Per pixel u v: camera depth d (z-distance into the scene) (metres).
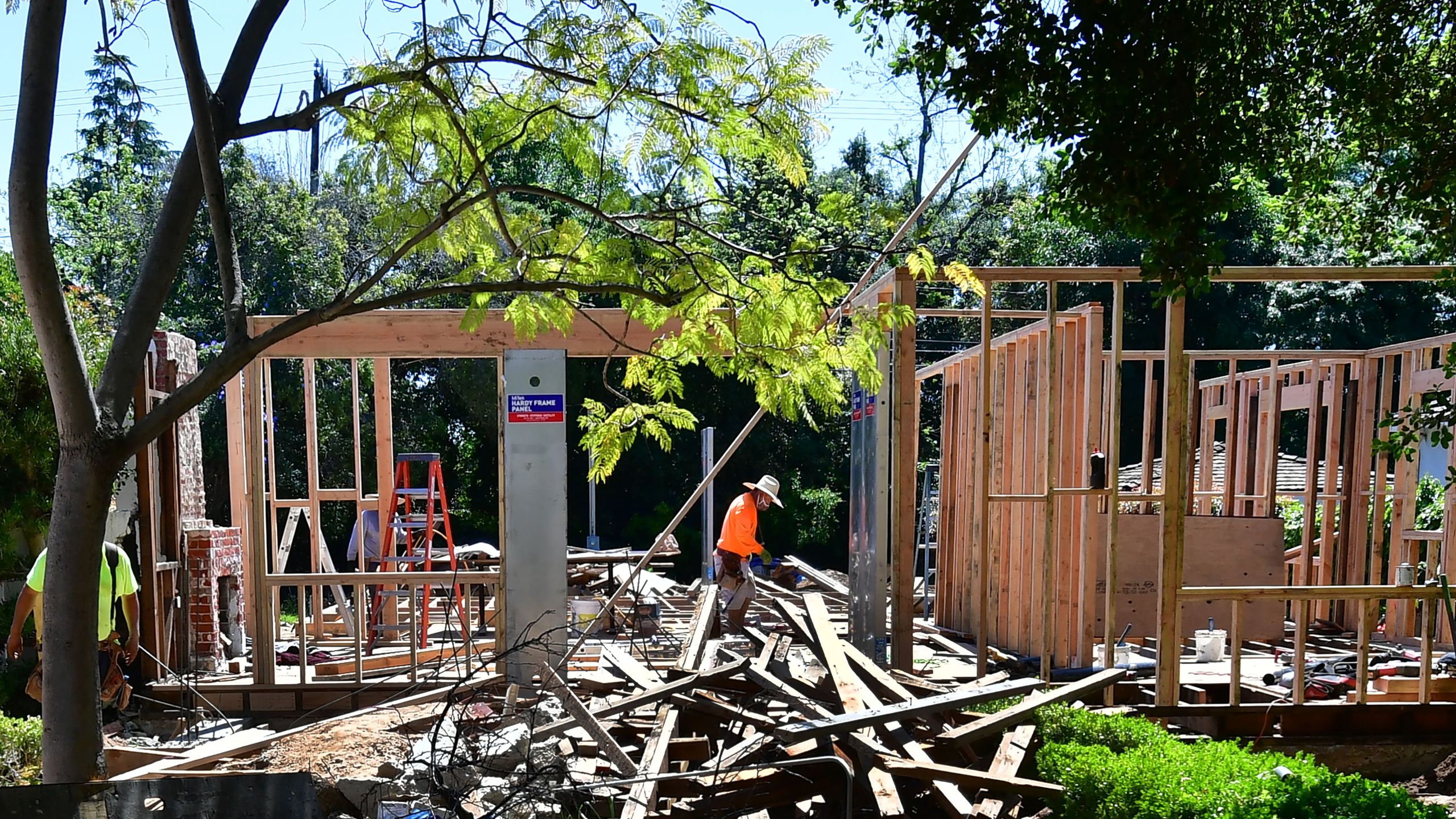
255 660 8.47
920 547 17.08
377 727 6.93
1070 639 8.87
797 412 4.96
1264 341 24.61
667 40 4.43
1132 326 26.16
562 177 5.67
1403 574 7.66
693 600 13.47
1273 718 7.31
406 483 11.38
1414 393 10.66
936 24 4.54
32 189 3.94
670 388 5.16
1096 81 4.39
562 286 4.53
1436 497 12.35
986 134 4.73
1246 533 9.76
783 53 4.49
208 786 3.21
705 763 6.27
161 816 2.94
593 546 16.59
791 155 4.67
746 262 4.76
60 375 4.05
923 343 27.00
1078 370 8.96
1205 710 7.23
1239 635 7.31
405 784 5.70
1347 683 7.87
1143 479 11.52
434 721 7.04
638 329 8.34
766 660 7.54
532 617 8.26
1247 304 25.11
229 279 4.35
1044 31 4.43
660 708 6.91
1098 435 11.12
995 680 7.77
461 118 4.70
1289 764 5.37
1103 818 5.23
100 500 4.14
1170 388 7.31
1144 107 4.48
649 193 4.88
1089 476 8.59
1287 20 5.27
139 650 8.24
